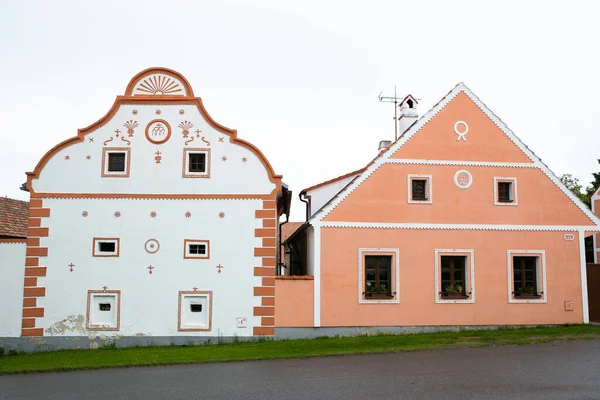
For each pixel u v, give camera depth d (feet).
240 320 63.77
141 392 38.60
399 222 68.44
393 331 66.69
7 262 63.21
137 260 64.03
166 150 65.77
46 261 63.46
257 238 64.85
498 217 70.44
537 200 71.51
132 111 66.13
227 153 65.98
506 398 35.12
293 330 64.54
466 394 36.24
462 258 70.13
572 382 39.50
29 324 62.39
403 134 70.18
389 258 68.54
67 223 64.13
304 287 65.46
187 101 66.44
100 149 65.46
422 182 70.38
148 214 64.75
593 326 68.64
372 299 66.69
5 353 61.46
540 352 52.42
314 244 66.90
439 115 71.31
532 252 70.49
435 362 48.08
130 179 65.16
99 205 64.64
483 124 71.82
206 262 64.39
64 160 65.10
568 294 70.59
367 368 45.88
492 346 56.54
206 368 47.73
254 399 35.83
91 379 43.80
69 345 62.39
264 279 64.49
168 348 60.54
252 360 51.39
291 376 43.14
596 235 95.96
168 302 63.62
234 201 65.36
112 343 62.75
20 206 84.28
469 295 68.64
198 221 64.90
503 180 71.31
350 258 67.00
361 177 68.54
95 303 63.41
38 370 48.06
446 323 67.82
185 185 65.31
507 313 69.10
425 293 67.87
